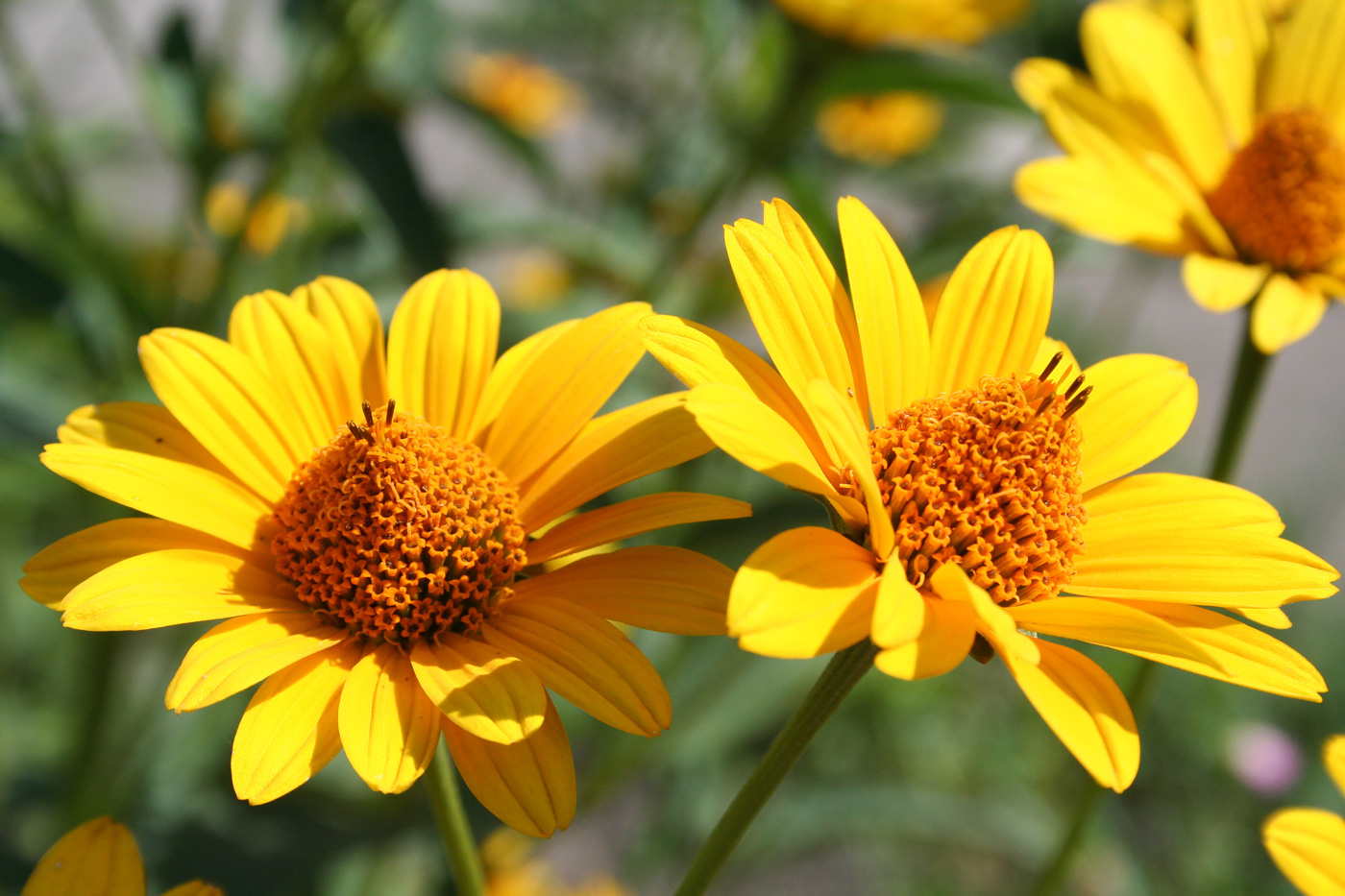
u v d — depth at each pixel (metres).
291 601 0.33
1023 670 0.31
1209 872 0.62
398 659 0.32
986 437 0.33
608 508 0.33
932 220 0.50
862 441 0.31
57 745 0.44
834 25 0.41
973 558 0.32
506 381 0.34
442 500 0.33
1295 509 0.83
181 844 0.39
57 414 0.41
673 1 0.57
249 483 0.33
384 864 0.41
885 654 0.31
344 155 0.40
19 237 0.40
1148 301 1.02
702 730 0.41
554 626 0.32
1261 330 0.36
